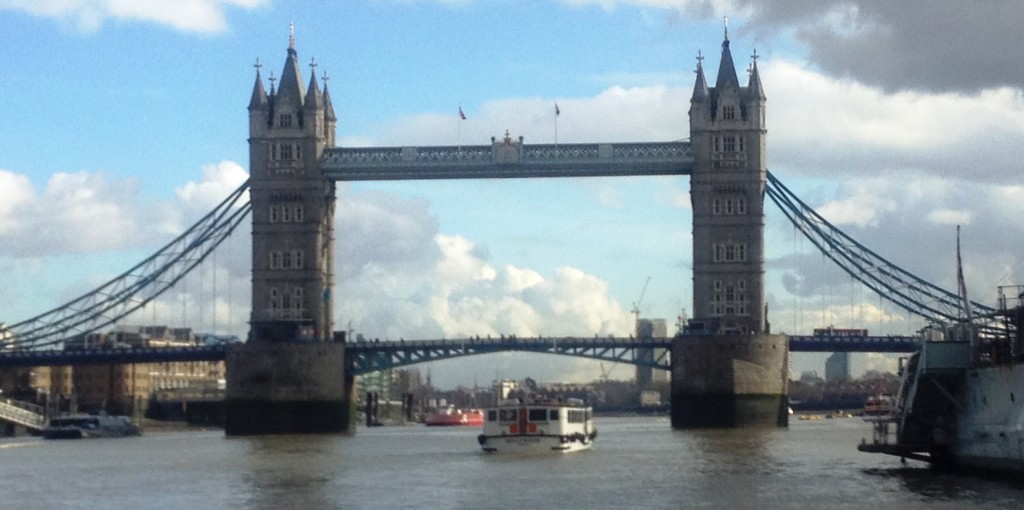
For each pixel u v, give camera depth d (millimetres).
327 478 108562
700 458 125938
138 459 141000
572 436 141250
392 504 88062
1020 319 88938
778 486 94375
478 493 94188
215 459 137625
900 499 82938
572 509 84000
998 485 88312
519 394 169625
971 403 94500
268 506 88125
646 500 87938
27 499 96125
